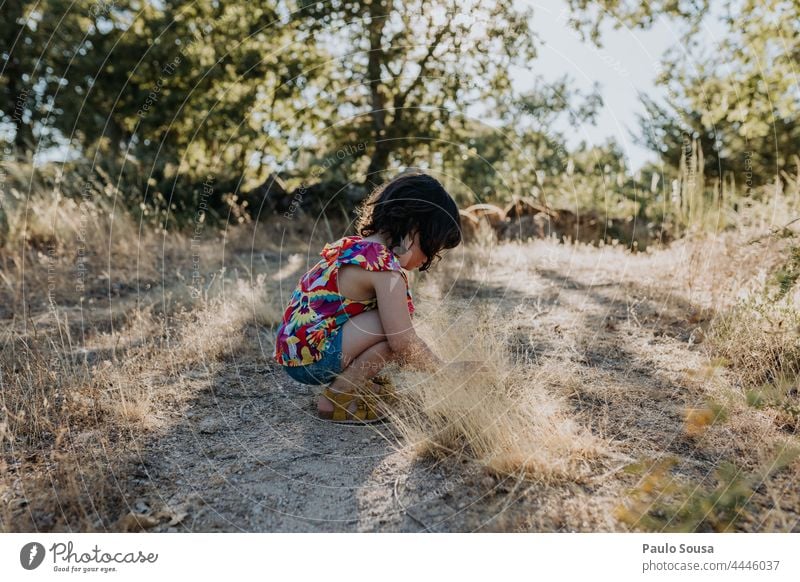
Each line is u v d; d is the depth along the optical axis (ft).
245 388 8.97
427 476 6.58
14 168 20.45
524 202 22.17
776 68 18.76
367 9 22.75
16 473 6.59
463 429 6.95
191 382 9.09
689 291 12.19
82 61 29.09
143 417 7.81
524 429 6.81
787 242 9.74
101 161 25.14
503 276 15.58
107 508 6.08
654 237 18.84
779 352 8.17
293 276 16.24
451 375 7.59
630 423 7.43
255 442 7.39
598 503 6.01
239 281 13.16
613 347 9.93
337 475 6.65
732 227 15.19
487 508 6.02
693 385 8.23
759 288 9.69
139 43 28.66
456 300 12.86
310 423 7.90
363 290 7.52
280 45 26.25
